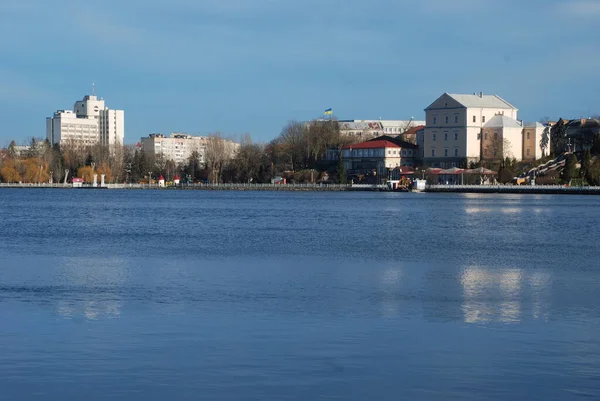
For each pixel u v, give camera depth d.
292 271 59.50
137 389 28.91
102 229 104.00
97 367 31.48
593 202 187.38
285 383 29.67
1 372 30.73
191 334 37.06
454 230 102.06
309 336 36.78
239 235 93.88
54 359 32.53
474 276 57.25
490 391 28.98
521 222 117.38
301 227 107.44
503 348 34.75
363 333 37.47
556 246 80.69
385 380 30.09
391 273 58.72
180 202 196.25
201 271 59.34
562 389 29.23
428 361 32.59
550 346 35.12
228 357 33.03
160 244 81.62
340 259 67.56
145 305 44.62
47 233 97.00
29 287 51.09
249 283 53.31
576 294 49.12
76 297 47.22
